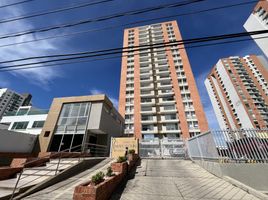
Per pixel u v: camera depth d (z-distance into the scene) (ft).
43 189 20.08
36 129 85.87
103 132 62.54
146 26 210.79
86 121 58.54
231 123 225.35
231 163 23.90
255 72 232.94
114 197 17.28
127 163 28.12
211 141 27.66
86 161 32.42
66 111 62.64
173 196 17.34
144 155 53.11
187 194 17.90
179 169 31.14
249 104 204.23
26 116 93.40
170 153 52.24
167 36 190.60
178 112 138.21
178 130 129.39
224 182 21.66
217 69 263.29
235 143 25.58
